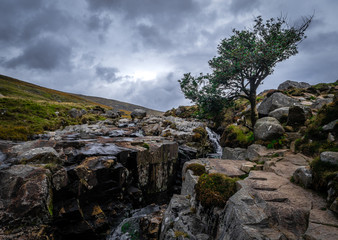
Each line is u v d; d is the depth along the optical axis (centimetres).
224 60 1698
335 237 361
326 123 884
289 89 2961
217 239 530
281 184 633
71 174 994
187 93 1822
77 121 3497
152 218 923
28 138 1909
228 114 3138
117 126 3238
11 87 8825
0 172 827
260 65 1561
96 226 973
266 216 466
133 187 1410
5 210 712
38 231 734
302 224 441
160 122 3381
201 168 937
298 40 1521
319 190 562
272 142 1141
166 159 1708
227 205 546
